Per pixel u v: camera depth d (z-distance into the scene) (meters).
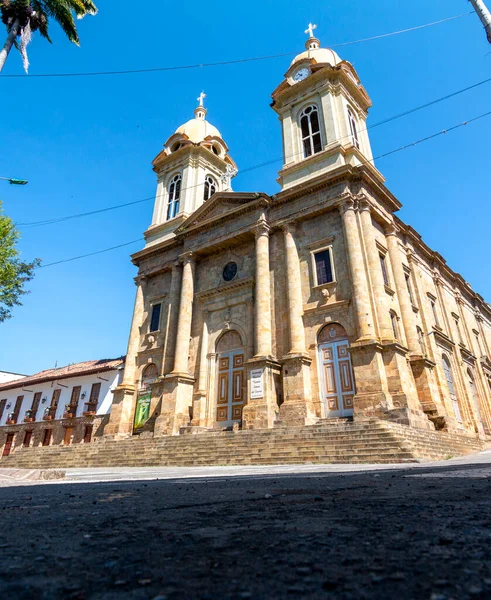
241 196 28.38
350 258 22.69
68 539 2.40
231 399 25.42
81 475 11.10
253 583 1.53
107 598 1.38
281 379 23.06
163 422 25.66
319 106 29.52
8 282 23.55
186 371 27.06
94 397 34.47
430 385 21.88
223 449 17.62
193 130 39.44
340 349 22.16
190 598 1.38
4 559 1.94
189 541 2.31
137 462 18.98
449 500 3.74
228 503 4.02
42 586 1.52
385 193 26.44
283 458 15.34
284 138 30.73
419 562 1.73
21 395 40.31
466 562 1.71
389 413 18.52
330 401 21.55
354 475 7.73
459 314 35.97
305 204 26.03
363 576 1.57
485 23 11.27
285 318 24.42
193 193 36.47
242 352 26.12
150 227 36.84
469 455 15.98
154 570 1.73
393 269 25.45
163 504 4.04
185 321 28.34
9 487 6.86
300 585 1.49
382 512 3.17
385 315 21.66
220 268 29.53
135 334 31.98
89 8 21.44
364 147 30.31
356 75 32.09
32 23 19.52
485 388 33.69
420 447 14.73
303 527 2.66
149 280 34.38
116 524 2.91
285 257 25.92
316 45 35.03
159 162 39.62
